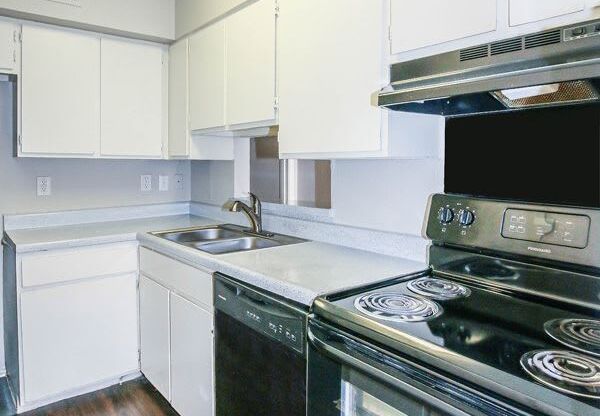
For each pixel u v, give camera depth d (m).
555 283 1.22
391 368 0.98
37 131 2.43
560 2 1.00
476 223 1.40
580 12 0.97
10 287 2.40
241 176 2.82
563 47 0.93
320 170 2.29
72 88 2.52
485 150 1.44
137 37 2.72
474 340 0.97
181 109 2.72
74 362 2.36
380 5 1.44
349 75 1.55
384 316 1.10
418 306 1.18
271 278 1.47
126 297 2.50
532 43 0.99
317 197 2.33
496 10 1.13
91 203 2.92
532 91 1.22
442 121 1.59
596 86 1.10
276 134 2.50
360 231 1.96
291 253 1.88
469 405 0.83
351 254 1.86
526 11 1.07
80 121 2.56
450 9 1.24
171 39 2.77
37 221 2.69
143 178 3.14
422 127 1.56
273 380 1.45
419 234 1.72
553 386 0.77
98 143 2.63
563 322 1.09
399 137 1.48
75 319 2.34
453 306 1.20
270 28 1.94
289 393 1.38
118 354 2.50
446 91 1.16
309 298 1.31
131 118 2.75
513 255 1.31
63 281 2.29
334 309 1.17
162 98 2.87
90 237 2.35
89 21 2.46
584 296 1.16
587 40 0.89
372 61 1.47
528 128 1.31
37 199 2.72
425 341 0.96
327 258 1.78
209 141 2.73
